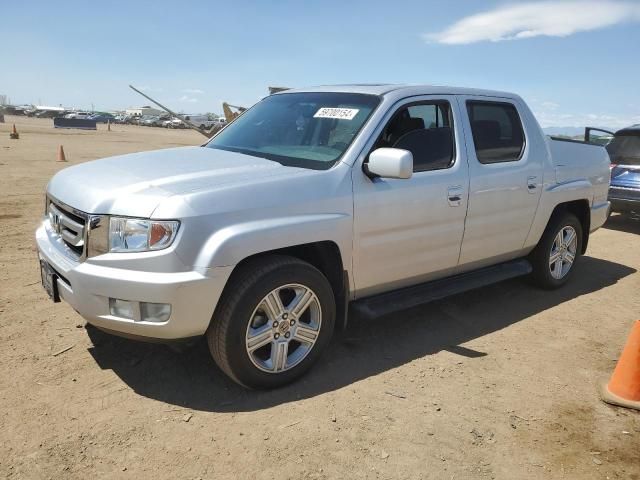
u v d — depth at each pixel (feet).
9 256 19.36
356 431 10.00
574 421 10.78
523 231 16.37
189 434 9.66
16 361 11.85
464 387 11.82
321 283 11.44
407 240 13.06
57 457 8.88
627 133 28.94
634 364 11.52
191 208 9.86
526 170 16.01
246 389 11.21
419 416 10.60
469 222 14.47
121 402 10.55
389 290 13.56
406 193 12.76
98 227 10.03
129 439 9.43
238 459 9.07
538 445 9.95
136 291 9.71
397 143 12.96
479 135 14.96
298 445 9.51
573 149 18.62
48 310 14.60
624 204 28.37
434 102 14.06
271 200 10.73
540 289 18.62
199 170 11.37
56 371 11.54
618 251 25.16
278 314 10.98
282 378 11.26
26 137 107.65
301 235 10.95
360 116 12.90
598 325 15.79
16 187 36.19
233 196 10.34
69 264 10.48
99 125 272.10
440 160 13.83
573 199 17.97
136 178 10.86
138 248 9.82
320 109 13.87
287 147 13.25
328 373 12.12
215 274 9.87
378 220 12.32
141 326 9.90
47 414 10.01
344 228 11.69
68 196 11.06
